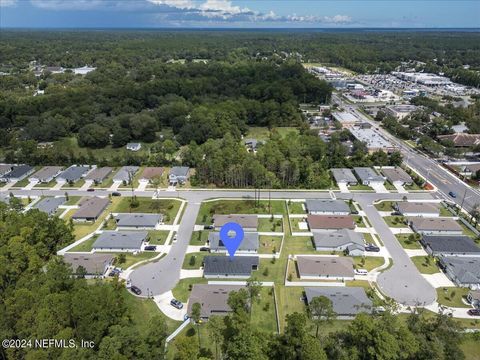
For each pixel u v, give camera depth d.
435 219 117.62
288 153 158.62
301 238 112.94
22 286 77.62
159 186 148.12
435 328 70.94
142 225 117.56
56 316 67.50
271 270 98.69
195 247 108.94
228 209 129.12
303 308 85.25
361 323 67.06
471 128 199.62
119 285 84.19
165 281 95.00
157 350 68.44
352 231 111.56
